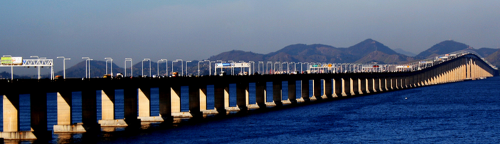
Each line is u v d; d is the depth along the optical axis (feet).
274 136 318.24
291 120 402.93
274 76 560.20
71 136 300.61
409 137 319.27
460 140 311.06
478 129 357.61
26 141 274.77
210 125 366.63
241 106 495.41
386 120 408.26
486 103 615.57
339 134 328.29
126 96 346.33
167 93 384.47
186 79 409.49
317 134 327.06
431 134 332.80
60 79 295.28
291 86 609.42
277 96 570.87
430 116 445.37
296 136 319.06
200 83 422.82
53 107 608.60
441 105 576.61
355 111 487.61
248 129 346.74
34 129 278.46
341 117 428.97
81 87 309.83
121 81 341.00
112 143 281.33
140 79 361.51
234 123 379.35
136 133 319.68
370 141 303.48
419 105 575.79
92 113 315.99
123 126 341.21
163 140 296.51
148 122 378.94
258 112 476.54
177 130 337.31
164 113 384.47
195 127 354.13
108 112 342.64
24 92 268.21
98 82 320.91
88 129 314.14
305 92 644.69
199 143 290.15
